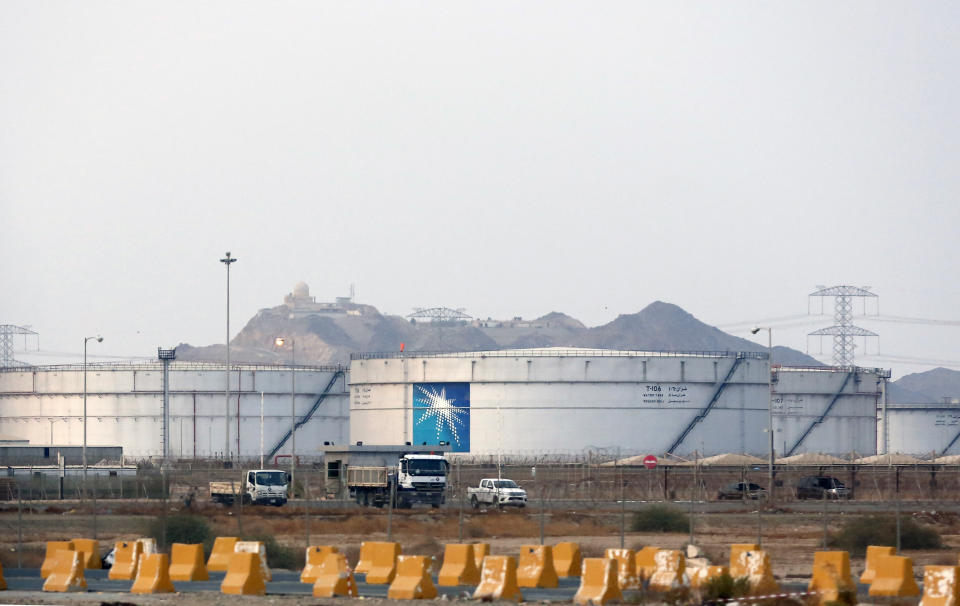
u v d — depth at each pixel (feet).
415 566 547.08
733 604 509.76
